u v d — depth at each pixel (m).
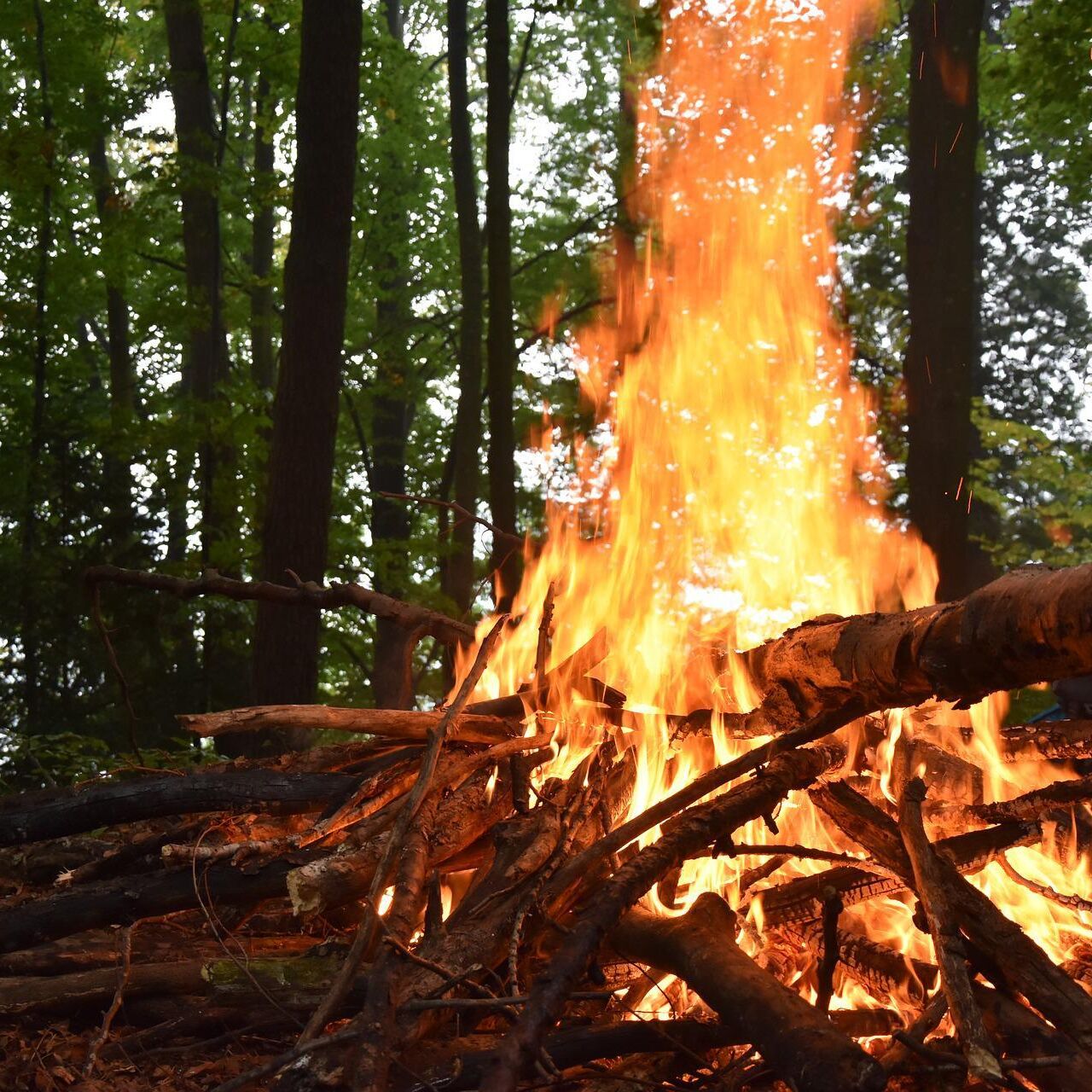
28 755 7.32
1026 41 13.43
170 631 13.66
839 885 2.89
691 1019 2.61
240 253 21.02
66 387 15.99
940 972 2.28
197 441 14.26
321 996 2.88
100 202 16.00
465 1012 2.57
